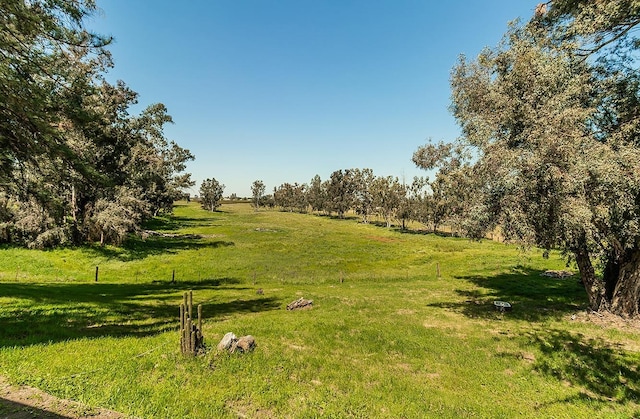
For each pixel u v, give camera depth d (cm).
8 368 783
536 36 1581
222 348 1003
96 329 1200
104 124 2767
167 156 6756
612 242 1296
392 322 1495
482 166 1315
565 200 1109
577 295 1922
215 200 12281
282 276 2897
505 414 776
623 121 1331
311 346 1169
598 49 1430
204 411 696
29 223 2820
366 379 930
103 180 1455
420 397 838
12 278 2198
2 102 1105
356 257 3925
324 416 721
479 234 1492
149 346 996
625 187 1078
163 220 7500
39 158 1352
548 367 1036
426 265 3381
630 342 1184
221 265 3241
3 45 1069
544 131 1136
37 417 604
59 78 1269
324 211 12562
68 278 2412
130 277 2670
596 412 796
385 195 8019
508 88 1374
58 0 1110
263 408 740
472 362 1077
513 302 1855
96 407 664
